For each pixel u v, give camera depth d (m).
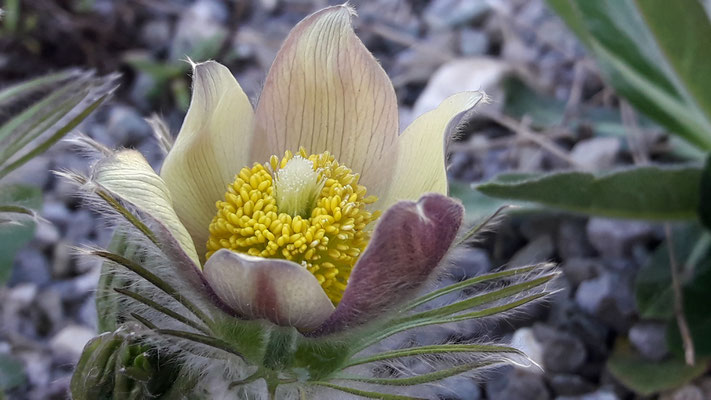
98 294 0.14
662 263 0.18
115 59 0.24
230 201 0.14
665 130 0.20
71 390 0.13
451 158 0.22
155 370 0.13
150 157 0.22
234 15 0.25
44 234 0.20
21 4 0.23
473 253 0.19
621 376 0.17
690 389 0.17
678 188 0.17
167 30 0.25
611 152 0.20
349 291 0.12
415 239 0.12
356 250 0.14
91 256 0.13
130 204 0.12
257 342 0.13
